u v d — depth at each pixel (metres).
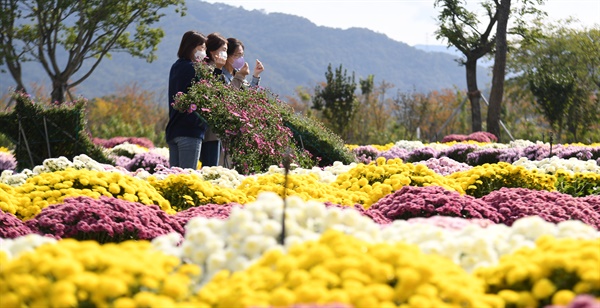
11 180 10.48
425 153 20.39
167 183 8.66
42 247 3.85
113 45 40.91
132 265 3.57
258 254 4.26
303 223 4.70
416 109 52.16
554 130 43.06
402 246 3.83
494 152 18.91
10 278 3.50
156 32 40.28
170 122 12.17
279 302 3.24
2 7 35.78
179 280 3.72
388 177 9.32
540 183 9.48
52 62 38.19
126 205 6.78
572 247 3.85
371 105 50.88
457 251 4.36
